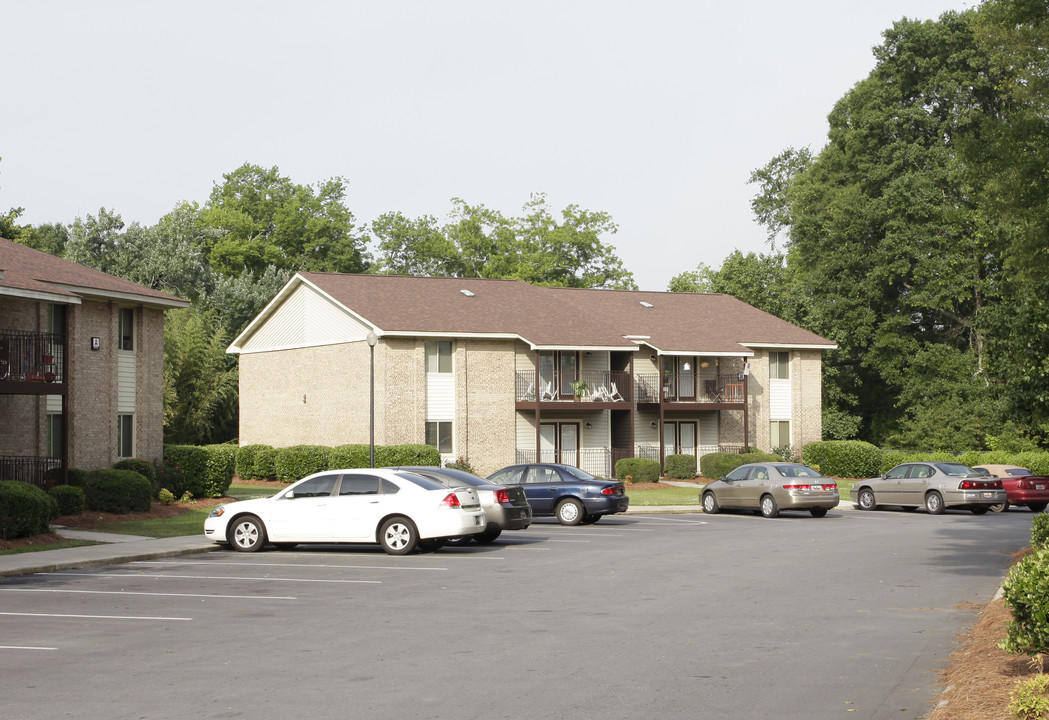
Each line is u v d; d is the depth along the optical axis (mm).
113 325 32750
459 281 50406
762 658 10602
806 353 55344
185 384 57062
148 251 63531
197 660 10586
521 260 76750
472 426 44531
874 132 64125
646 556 20391
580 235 76688
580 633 12016
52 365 28141
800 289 67062
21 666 10336
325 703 8805
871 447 51625
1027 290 15469
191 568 18703
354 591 15539
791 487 31359
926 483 34219
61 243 70875
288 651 11023
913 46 64688
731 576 17219
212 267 75938
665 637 11758
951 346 62219
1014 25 30203
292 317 48531
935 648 11125
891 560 19562
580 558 20047
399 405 43125
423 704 8750
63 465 27688
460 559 19922
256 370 51000
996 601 13430
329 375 45906
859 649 11062
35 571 18219
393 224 85188
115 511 28047
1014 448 54156
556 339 44938
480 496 22719
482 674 9883
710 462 47812
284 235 82812
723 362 52844
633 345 46688
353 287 46312
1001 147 30047
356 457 40562
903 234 60406
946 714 7922
